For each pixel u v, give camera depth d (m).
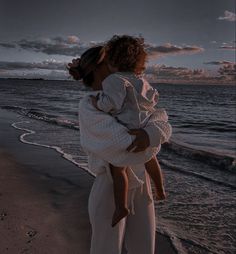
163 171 8.39
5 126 16.14
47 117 21.88
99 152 1.87
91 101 1.93
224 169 8.93
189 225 4.89
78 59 2.05
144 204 2.09
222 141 16.91
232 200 6.19
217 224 4.98
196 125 26.67
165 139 1.94
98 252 2.05
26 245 3.82
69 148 10.66
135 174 2.01
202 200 6.12
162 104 64.62
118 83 1.89
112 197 2.00
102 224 2.02
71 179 6.93
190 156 10.45
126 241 2.20
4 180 6.68
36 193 5.89
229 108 56.44
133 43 1.98
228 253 4.04
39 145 10.98
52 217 4.73
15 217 4.65
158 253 3.90
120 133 1.83
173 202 5.91
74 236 4.13
